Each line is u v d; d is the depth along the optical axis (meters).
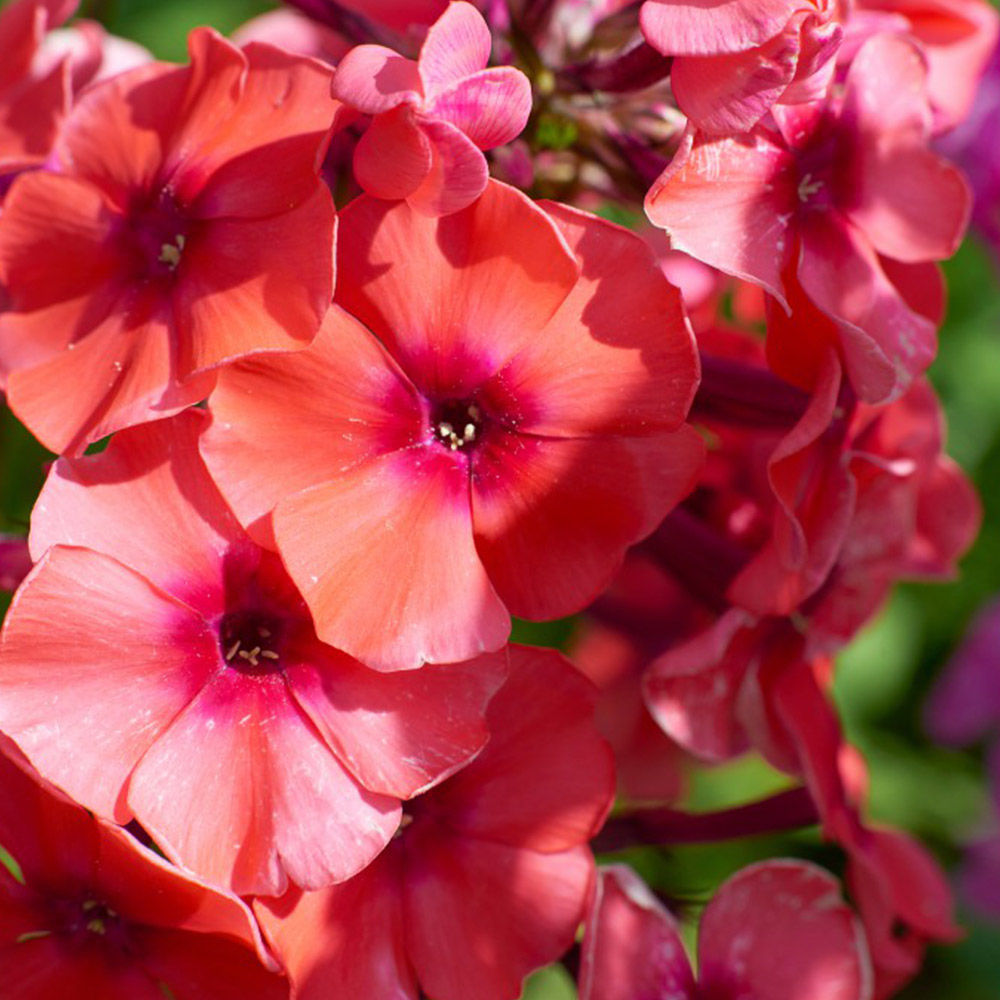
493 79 0.19
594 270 0.20
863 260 0.21
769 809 0.23
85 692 0.20
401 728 0.20
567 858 0.21
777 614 0.22
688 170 0.20
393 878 0.21
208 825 0.20
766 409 0.22
